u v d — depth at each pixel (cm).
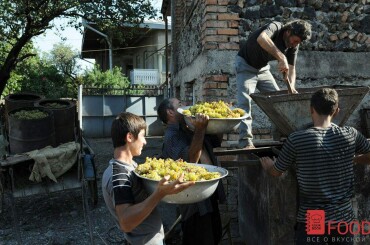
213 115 294
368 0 522
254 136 500
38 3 1184
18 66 1800
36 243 470
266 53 380
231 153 373
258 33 386
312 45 513
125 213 204
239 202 457
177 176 211
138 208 201
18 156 535
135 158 999
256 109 501
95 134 1458
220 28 489
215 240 348
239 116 305
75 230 511
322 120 261
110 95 1462
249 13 497
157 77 1920
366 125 509
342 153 252
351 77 523
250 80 405
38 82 1856
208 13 488
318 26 514
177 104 334
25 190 543
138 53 2314
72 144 578
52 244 464
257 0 498
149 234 235
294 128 316
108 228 516
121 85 1769
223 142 488
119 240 472
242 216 439
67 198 660
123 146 233
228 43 491
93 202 604
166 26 1365
